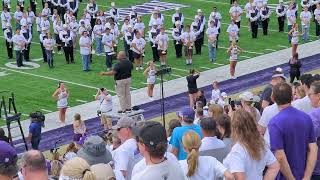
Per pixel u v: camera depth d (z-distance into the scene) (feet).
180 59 198.70
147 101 164.86
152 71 165.07
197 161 43.73
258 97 82.12
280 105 44.96
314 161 45.32
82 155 46.62
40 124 130.11
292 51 199.93
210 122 49.83
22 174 37.19
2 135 68.69
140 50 186.80
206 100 160.35
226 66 192.13
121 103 134.82
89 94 169.99
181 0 265.13
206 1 263.08
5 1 247.09
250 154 42.55
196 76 156.66
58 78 182.39
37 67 192.34
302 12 216.74
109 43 189.78
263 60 196.75
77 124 125.70
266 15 219.61
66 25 194.39
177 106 161.27
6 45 200.75
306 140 45.03
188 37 191.72
